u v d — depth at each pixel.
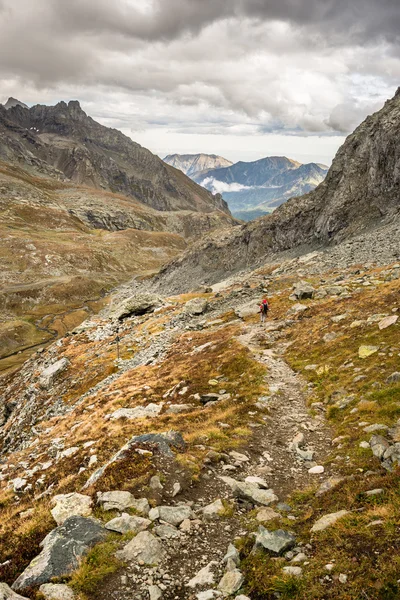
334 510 10.44
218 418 20.28
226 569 8.85
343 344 27.33
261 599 7.81
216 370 31.12
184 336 49.47
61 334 182.12
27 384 65.19
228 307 61.34
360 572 7.59
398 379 18.62
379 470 11.85
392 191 123.06
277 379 25.95
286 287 64.31
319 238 152.88
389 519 8.88
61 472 18.39
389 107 138.62
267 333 38.12
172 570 9.09
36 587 8.49
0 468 27.39
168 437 16.41
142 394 30.64
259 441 17.16
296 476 13.76
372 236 90.06
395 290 34.09
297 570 8.20
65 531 10.23
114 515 11.12
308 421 18.88
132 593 8.29
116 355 55.34
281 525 10.45
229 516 11.29
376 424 15.31
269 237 186.50
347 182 144.25
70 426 31.02
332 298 42.94
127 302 89.88
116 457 14.66
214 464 14.83
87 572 8.76
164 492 12.54
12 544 10.65
